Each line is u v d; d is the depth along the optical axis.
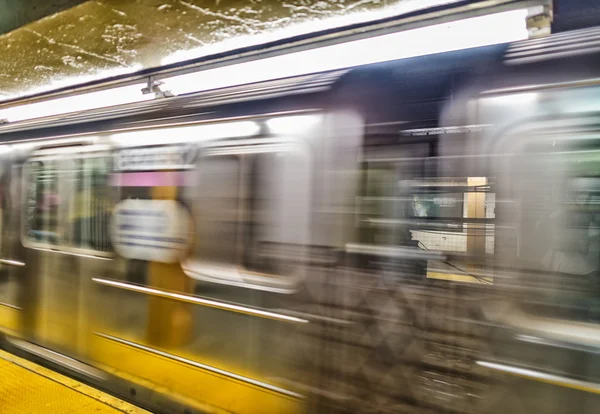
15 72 4.30
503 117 2.06
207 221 2.93
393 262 2.29
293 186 2.60
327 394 2.46
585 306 1.82
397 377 2.27
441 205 2.18
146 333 3.22
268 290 2.67
